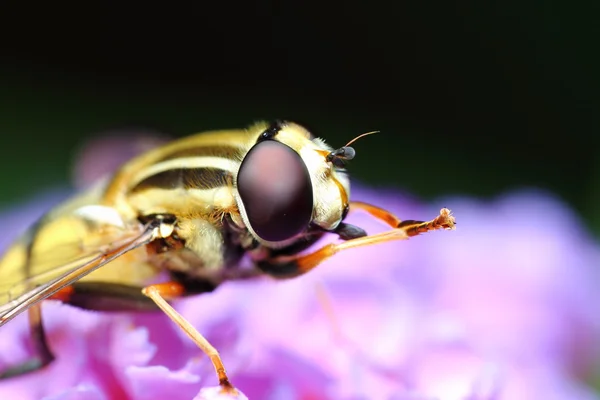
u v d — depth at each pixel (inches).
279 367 1.9
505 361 2.1
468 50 4.7
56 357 1.9
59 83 4.1
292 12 5.0
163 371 1.8
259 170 1.8
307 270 1.8
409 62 4.8
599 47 4.4
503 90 4.6
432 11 4.7
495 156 3.9
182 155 1.9
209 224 1.8
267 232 1.8
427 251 2.2
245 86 5.1
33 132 4.0
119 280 1.9
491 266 2.2
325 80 5.0
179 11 5.1
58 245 1.9
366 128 4.5
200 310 1.9
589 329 2.2
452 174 3.8
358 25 4.9
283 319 2.0
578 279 2.3
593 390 2.2
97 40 5.0
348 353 1.9
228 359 1.8
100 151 2.2
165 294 1.8
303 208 1.8
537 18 4.5
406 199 2.4
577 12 4.4
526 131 4.5
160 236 1.8
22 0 4.9
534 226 2.3
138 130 2.2
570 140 4.4
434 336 2.0
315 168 1.8
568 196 3.9
